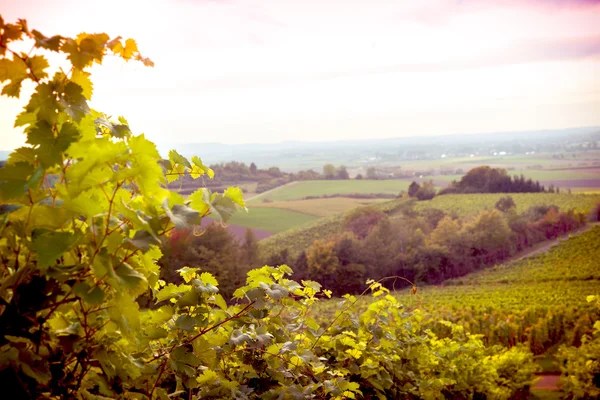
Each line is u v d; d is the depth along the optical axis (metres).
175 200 0.89
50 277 0.81
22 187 0.75
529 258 32.50
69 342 0.84
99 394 0.98
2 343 0.78
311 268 27.94
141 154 0.80
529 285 30.28
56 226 0.82
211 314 1.57
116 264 0.81
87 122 0.86
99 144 0.82
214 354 1.35
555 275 30.77
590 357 7.30
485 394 5.24
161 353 1.32
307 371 1.93
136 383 1.08
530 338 17.00
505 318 19.47
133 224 0.84
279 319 1.88
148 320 1.30
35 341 0.81
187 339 1.35
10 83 0.78
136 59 0.88
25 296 0.79
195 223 0.84
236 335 1.62
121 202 0.84
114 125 1.04
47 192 0.83
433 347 3.96
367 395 2.54
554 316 19.52
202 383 1.51
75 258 0.86
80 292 0.77
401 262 30.56
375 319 2.62
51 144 0.76
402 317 3.07
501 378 7.43
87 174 0.78
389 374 2.72
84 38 0.83
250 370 1.72
